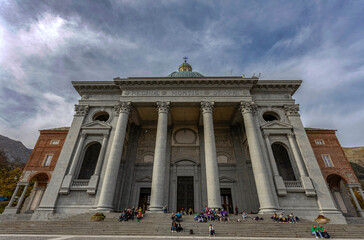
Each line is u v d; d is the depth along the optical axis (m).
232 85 28.19
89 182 22.81
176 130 33.78
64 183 22.77
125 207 27.09
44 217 20.64
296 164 24.05
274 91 29.17
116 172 22.81
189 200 27.97
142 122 34.16
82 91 29.89
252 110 26.53
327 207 20.92
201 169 29.59
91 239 11.61
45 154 28.56
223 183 28.95
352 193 26.16
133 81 28.20
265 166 23.14
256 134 24.47
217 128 33.84
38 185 27.67
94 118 28.91
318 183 22.36
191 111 30.97
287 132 25.86
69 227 15.11
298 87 29.17
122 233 14.26
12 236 12.49
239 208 26.98
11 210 25.17
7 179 46.88
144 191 28.94
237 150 31.16
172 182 29.16
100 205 20.34
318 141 29.23
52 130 30.52
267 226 15.56
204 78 27.89
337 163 27.59
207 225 15.73
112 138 25.66
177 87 28.38
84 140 26.17
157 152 23.27
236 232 14.46
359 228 15.13
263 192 20.83
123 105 27.00
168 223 16.08
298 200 21.73
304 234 14.28
